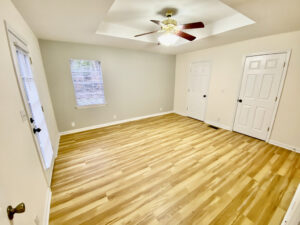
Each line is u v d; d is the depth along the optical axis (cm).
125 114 433
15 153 94
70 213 142
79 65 329
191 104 471
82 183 183
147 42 324
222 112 376
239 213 141
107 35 268
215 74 377
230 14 233
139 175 197
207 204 152
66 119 336
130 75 413
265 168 210
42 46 283
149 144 288
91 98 361
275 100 275
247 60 306
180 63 486
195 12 228
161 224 131
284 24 207
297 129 254
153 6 209
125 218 137
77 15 177
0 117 83
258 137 311
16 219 74
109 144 288
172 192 168
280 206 149
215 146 278
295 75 246
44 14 172
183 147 275
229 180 186
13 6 144
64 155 248
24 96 131
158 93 493
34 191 117
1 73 96
